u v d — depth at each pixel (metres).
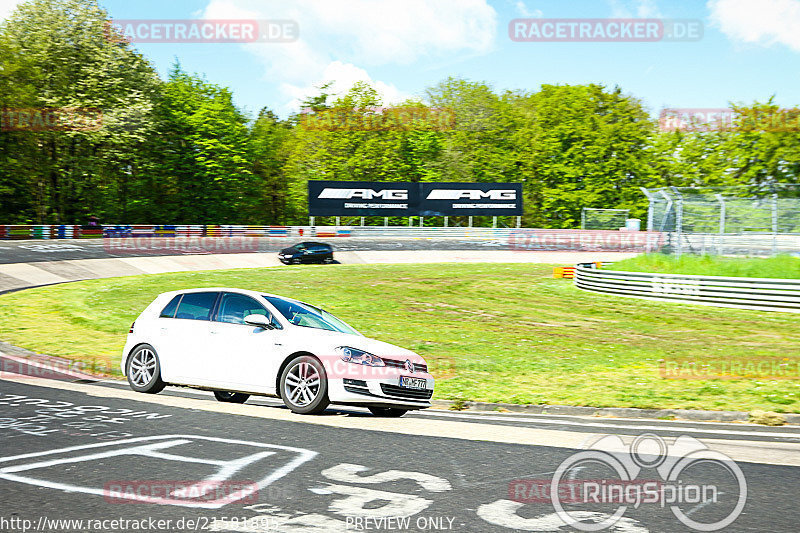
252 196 75.69
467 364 13.28
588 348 16.14
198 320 9.21
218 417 7.74
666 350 15.83
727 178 70.12
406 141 79.19
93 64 55.81
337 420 7.90
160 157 66.94
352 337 8.71
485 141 79.00
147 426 7.14
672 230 28.98
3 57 52.47
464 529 4.31
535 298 27.75
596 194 70.56
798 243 26.64
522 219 76.88
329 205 59.31
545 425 8.12
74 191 60.88
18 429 6.83
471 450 6.47
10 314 18.52
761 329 19.61
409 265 43.62
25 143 54.16
